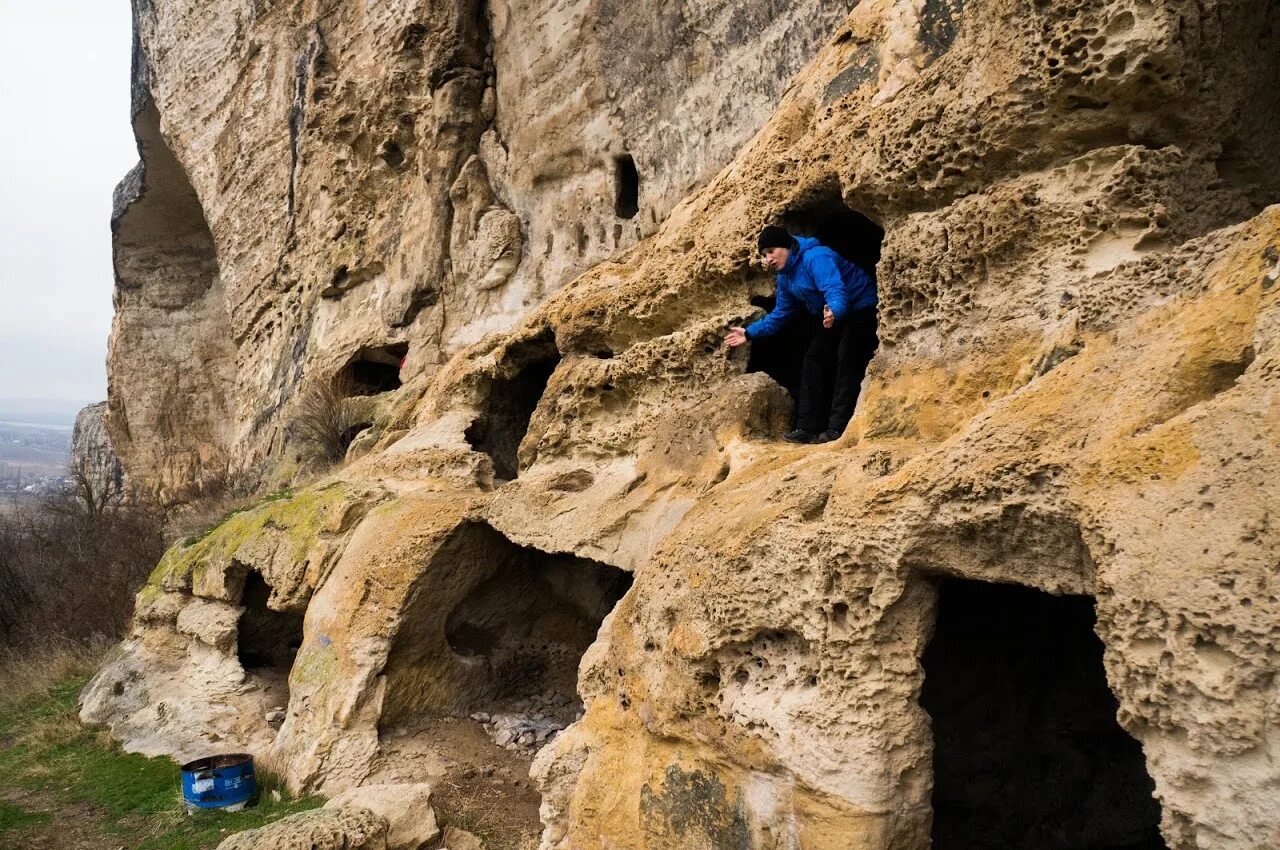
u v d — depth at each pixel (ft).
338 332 43.39
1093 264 11.71
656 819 12.61
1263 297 8.37
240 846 15.38
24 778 23.97
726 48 26.61
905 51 15.76
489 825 18.12
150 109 70.79
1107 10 11.59
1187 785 7.61
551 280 34.04
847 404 15.56
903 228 13.89
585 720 14.58
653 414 19.20
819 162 16.47
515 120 36.55
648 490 17.37
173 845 18.54
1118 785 14.51
